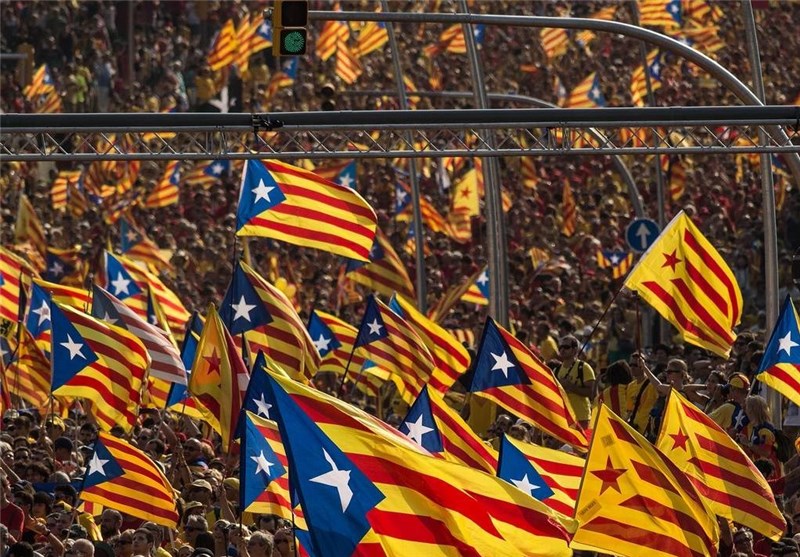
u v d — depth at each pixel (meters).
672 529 50.34
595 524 50.56
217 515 63.12
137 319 75.50
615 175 162.75
